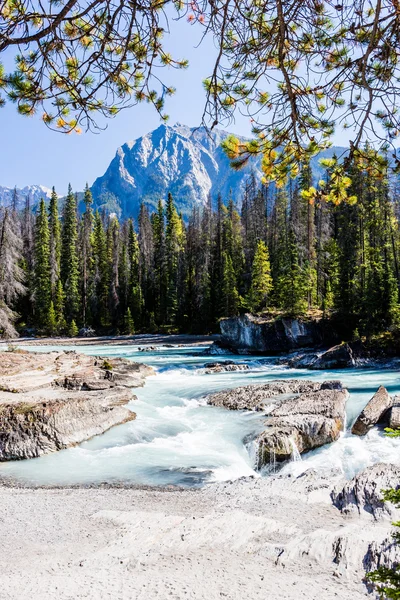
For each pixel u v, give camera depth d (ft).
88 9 11.59
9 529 22.59
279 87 13.79
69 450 39.40
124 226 320.70
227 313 176.76
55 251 225.35
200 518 21.59
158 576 16.25
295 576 15.89
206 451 38.99
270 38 12.65
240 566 16.87
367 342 97.30
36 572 17.16
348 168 14.30
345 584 15.14
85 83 13.67
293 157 14.58
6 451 37.24
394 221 128.47
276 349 118.73
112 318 220.64
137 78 14.84
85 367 72.08
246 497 26.73
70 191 225.76
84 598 14.82
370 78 12.75
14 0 11.84
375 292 105.09
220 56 12.66
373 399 45.70
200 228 281.13
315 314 122.52
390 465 26.94
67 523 23.13
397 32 11.47
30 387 54.03
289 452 36.04
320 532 18.65
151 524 21.35
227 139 14.29
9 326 104.37
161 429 45.34
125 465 35.78
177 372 84.94
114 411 47.44
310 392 55.72
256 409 49.85
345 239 123.95
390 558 15.65
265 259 156.66
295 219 172.86
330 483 28.07
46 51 13.01
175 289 208.23
